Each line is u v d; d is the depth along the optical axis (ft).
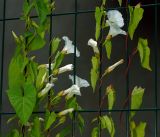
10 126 8.91
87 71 8.76
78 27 8.98
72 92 5.59
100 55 5.55
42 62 8.93
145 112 8.38
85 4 9.00
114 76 8.63
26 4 5.71
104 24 5.57
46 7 5.66
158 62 8.50
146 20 8.68
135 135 5.30
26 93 5.46
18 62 5.55
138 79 8.52
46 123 5.55
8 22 9.45
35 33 5.65
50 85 5.50
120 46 8.67
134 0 8.43
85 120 8.61
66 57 8.91
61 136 5.71
